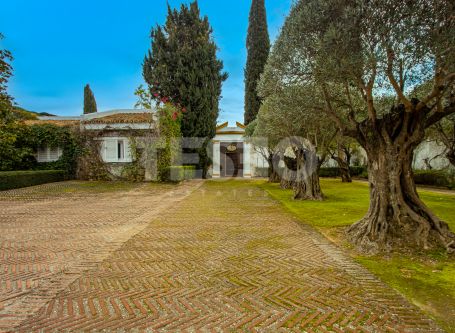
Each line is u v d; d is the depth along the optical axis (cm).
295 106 648
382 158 527
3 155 1570
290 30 502
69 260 430
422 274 373
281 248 490
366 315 274
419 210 509
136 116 1909
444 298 306
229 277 368
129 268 399
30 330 250
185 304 298
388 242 480
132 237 560
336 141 1644
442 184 1595
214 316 275
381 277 364
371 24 395
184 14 2039
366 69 432
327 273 378
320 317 271
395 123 526
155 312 282
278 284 346
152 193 1274
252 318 271
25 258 439
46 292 325
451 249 446
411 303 296
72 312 281
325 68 455
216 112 2222
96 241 532
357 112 811
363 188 1539
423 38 371
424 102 461
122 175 1739
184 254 459
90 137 1736
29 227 641
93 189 1386
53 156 1784
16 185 1362
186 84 2036
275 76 623
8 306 293
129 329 252
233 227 645
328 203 995
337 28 422
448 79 423
